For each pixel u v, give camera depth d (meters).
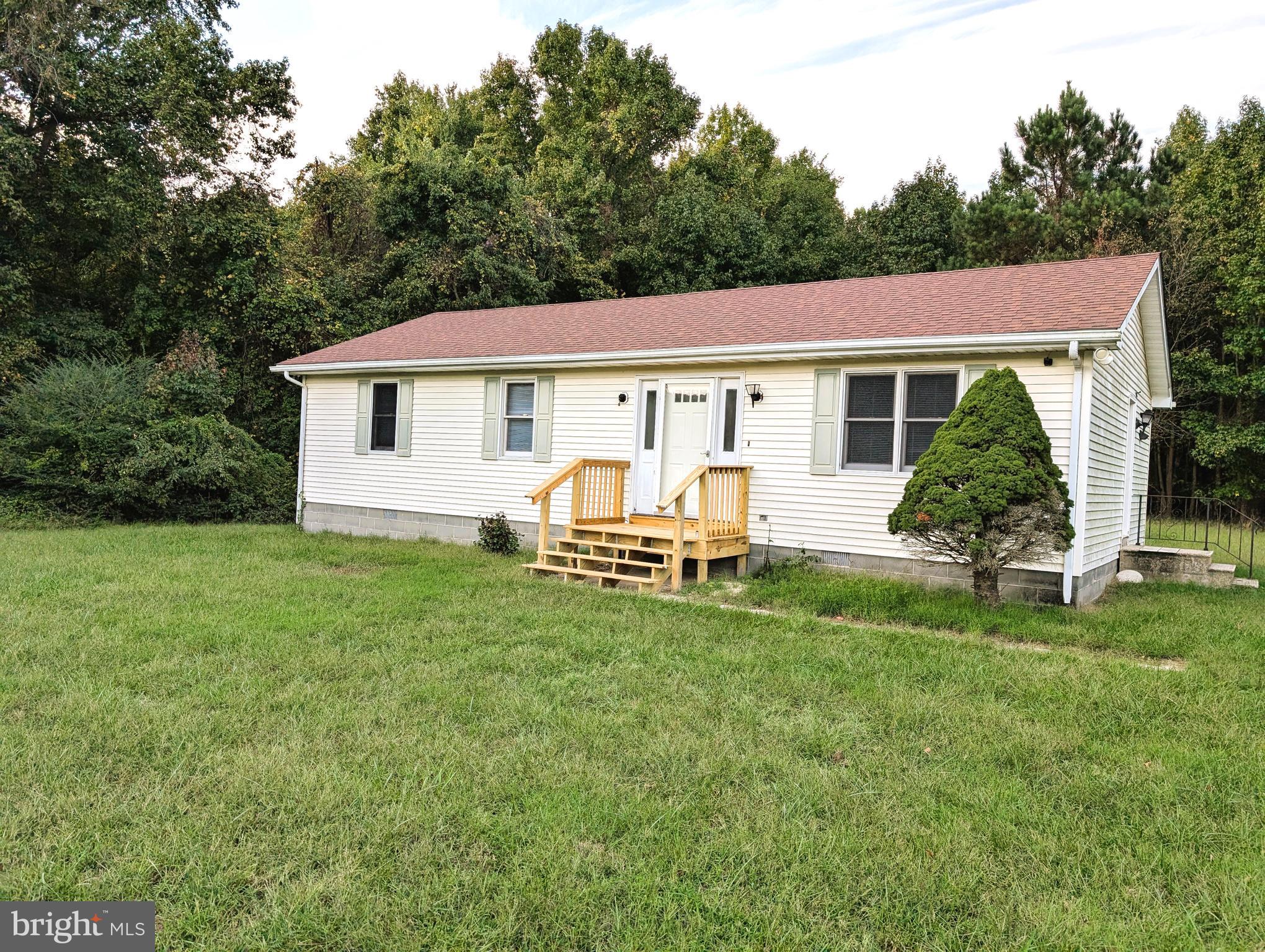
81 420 15.45
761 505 10.13
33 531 13.56
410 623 6.89
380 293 23.03
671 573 9.30
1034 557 7.58
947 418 8.88
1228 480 20.69
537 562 10.07
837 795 3.68
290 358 20.30
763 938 2.65
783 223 27.80
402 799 3.52
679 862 3.09
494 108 33.28
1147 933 2.72
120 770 3.78
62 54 16.08
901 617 7.70
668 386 10.88
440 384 13.03
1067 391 8.22
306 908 2.73
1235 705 5.06
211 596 7.78
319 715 4.57
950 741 4.40
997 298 9.65
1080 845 3.27
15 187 16.30
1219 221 19.14
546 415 11.88
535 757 4.03
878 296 11.19
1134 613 7.95
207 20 18.95
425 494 13.19
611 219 27.09
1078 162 23.78
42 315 17.70
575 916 2.73
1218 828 3.45
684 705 4.88
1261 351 19.19
